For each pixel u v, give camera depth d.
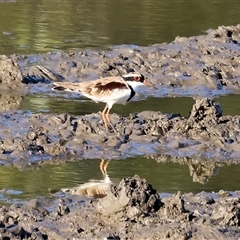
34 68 22.41
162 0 34.50
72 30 28.03
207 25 30.34
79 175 14.97
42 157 15.90
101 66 23.19
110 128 17.52
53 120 17.61
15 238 11.59
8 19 28.91
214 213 12.27
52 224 12.12
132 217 12.09
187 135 17.41
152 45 26.36
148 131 17.53
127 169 15.48
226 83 23.09
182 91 22.12
